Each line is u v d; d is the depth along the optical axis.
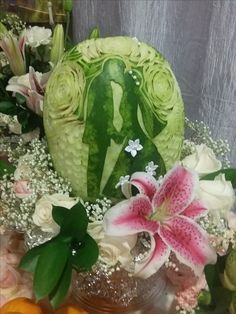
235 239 0.54
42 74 0.64
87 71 0.51
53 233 0.54
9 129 0.69
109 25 0.79
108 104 0.51
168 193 0.49
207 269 0.49
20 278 0.65
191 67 0.75
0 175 0.62
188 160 0.58
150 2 0.71
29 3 0.85
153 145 0.52
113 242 0.51
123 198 0.54
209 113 0.70
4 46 0.67
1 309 0.59
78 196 0.56
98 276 0.57
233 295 0.47
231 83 0.67
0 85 0.69
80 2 0.80
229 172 0.57
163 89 0.53
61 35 0.66
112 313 0.63
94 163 0.52
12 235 0.69
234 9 0.64
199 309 0.50
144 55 0.53
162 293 0.65
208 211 0.51
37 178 0.59
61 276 0.48
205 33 0.73
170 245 0.48
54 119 0.53
